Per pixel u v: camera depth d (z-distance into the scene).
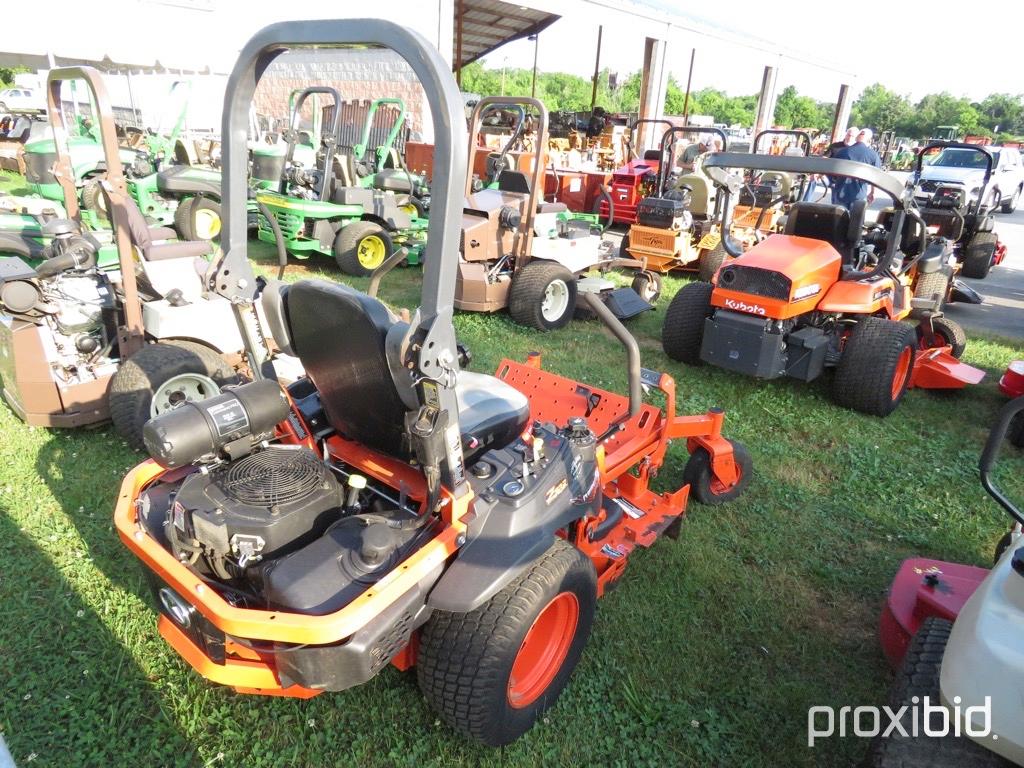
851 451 4.41
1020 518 1.79
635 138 15.05
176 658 2.50
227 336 4.00
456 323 6.45
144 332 3.86
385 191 8.41
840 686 2.58
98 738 2.20
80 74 3.38
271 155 8.84
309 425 2.55
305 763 2.16
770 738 2.36
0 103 18.30
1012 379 4.97
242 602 1.95
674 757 2.26
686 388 5.26
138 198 8.74
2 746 1.15
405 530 1.98
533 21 17.55
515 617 1.99
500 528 2.04
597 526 2.83
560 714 2.38
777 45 18.58
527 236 6.33
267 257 8.73
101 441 3.89
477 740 2.11
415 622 1.85
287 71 15.35
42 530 3.12
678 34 14.72
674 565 3.18
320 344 2.15
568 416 3.41
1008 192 18.02
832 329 5.09
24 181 12.61
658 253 8.27
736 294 4.78
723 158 4.61
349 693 2.38
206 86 13.97
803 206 5.04
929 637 1.94
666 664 2.62
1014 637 1.49
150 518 2.13
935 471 4.20
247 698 2.36
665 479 3.90
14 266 3.57
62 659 2.47
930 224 7.86
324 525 2.05
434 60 1.54
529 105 6.26
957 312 8.07
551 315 6.52
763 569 3.21
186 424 2.01
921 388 5.56
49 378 3.64
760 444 4.46
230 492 1.98
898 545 3.48
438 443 1.88
